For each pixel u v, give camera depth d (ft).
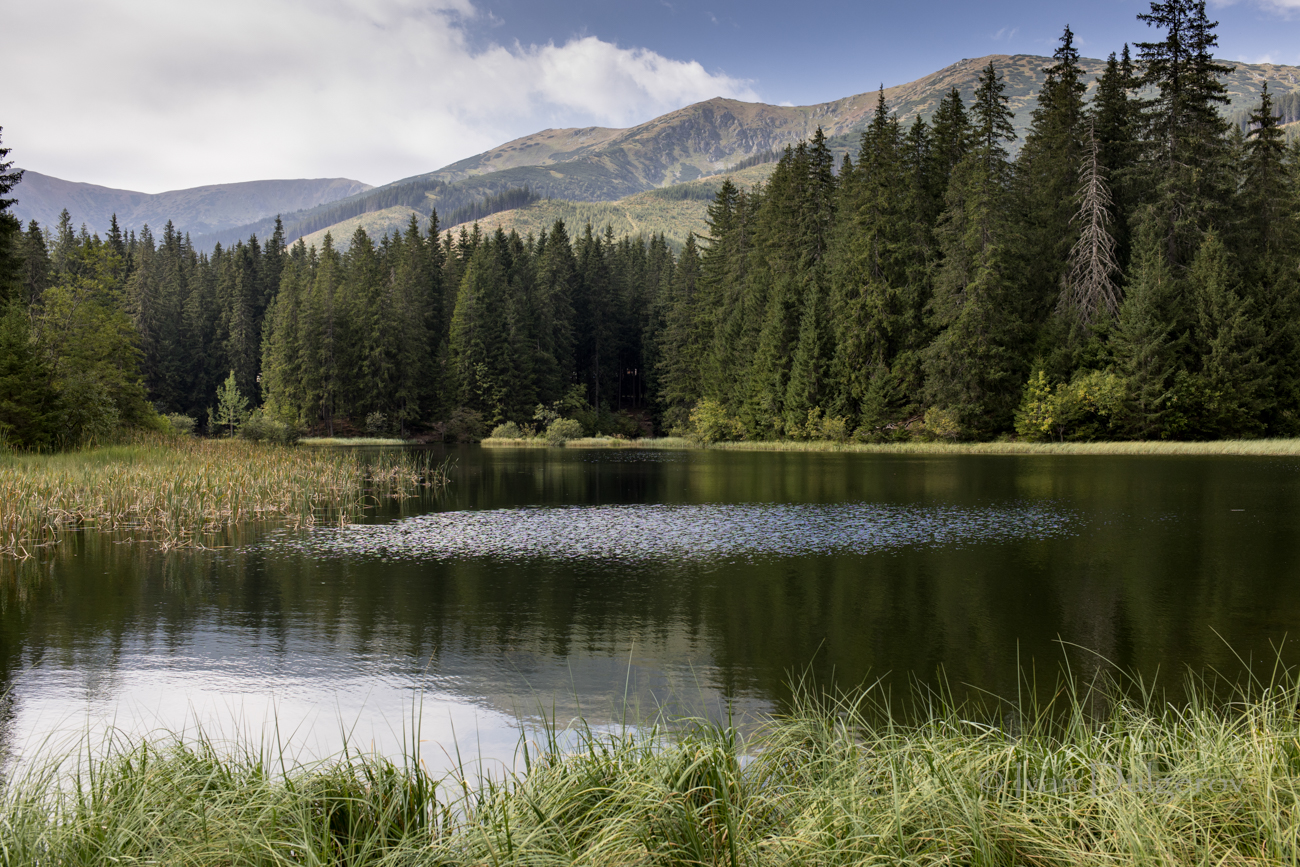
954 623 32.58
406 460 134.92
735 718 22.04
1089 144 161.68
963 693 24.35
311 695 24.50
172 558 47.21
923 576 41.68
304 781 13.76
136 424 126.21
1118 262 164.86
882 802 12.86
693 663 27.66
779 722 17.74
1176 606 34.76
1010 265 155.22
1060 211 168.04
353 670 26.96
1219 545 49.01
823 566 44.57
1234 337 145.28
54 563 45.57
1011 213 156.87
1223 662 27.12
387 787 14.10
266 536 55.36
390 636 31.14
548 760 15.23
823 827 12.12
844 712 22.71
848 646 29.55
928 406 164.55
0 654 28.71
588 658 28.30
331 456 121.60
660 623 32.96
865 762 14.57
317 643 30.14
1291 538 51.11
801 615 34.09
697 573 43.01
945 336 156.76
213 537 54.90
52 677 26.13
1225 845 11.69
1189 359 149.38
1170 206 153.69
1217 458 117.08
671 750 14.56
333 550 50.06
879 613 34.32
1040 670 26.53
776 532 56.44
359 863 11.29
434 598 37.55
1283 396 150.51
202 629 32.09
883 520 61.41
